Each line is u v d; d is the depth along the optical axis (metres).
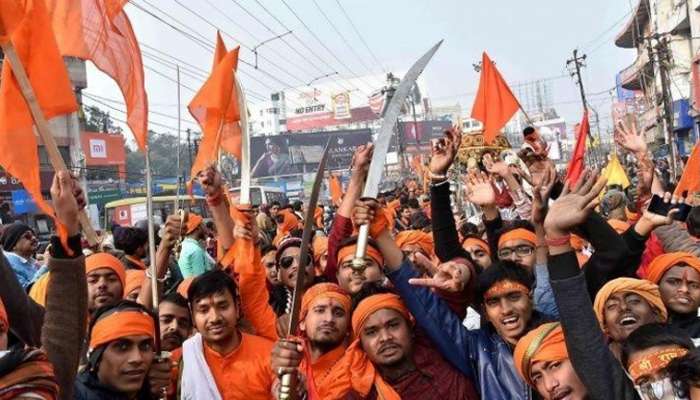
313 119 83.50
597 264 3.75
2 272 2.85
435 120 79.50
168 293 4.16
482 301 3.30
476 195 5.16
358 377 3.21
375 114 77.19
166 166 48.25
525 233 4.57
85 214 2.60
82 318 2.47
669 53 32.03
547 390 2.73
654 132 39.66
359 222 3.12
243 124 3.95
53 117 3.09
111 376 2.96
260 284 4.00
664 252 4.81
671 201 4.28
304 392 3.42
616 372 2.58
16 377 1.94
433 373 3.24
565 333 2.62
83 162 23.67
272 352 2.92
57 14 3.64
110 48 3.71
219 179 4.38
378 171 3.18
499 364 3.21
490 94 6.84
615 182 12.58
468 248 5.38
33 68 3.05
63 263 2.44
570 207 2.61
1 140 2.92
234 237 4.38
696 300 3.74
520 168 5.30
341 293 3.59
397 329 3.22
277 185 54.62
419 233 5.75
